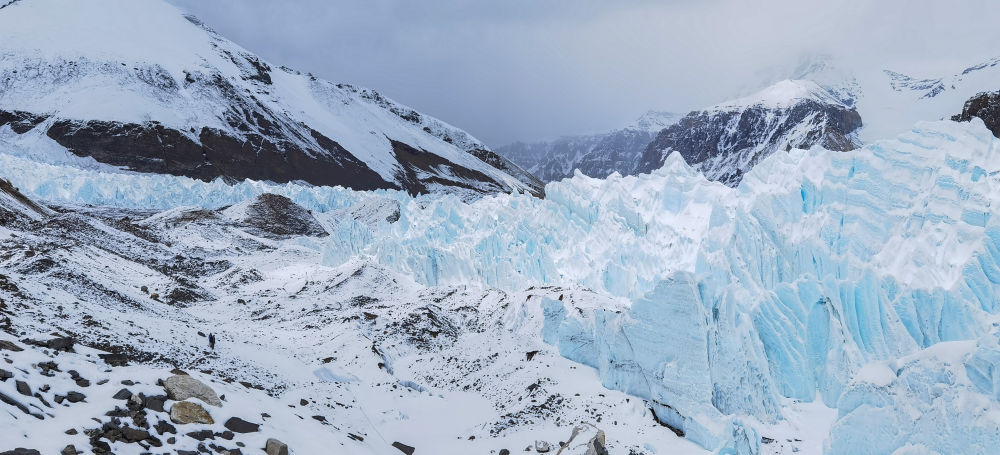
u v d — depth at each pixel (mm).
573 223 89000
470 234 97562
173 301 71938
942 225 52344
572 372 47094
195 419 26719
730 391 40812
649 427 38969
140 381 27359
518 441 38625
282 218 141000
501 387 47188
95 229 93250
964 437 29188
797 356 46594
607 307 60500
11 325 33344
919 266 51594
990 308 46938
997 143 54156
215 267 97312
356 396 45531
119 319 43500
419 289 81062
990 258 47594
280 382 42188
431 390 48625
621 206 83750
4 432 21562
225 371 39844
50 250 68000
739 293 49406
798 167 64250
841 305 47719
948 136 55875
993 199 52031
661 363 40750
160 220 127188
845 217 57812
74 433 23234
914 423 30688
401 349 58938
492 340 56562
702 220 77250
